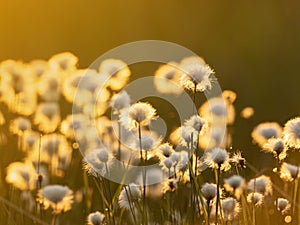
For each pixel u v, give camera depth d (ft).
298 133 12.62
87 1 44.70
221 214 11.94
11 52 40.91
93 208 15.67
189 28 45.19
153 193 14.08
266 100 32.48
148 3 45.52
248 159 22.85
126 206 12.96
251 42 43.21
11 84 19.47
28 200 15.17
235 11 46.16
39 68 20.43
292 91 33.76
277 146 12.65
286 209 12.98
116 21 44.50
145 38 44.19
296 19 44.86
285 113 30.83
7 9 42.91
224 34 44.70
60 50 41.65
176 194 13.35
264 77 36.86
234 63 40.01
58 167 16.92
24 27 42.70
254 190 12.40
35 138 17.84
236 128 25.62
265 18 45.37
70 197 12.03
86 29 43.83
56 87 20.04
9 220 14.52
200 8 46.21
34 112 20.77
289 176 12.64
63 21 43.57
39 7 43.93
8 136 18.35
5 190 15.81
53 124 18.26
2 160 17.42
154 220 14.06
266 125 14.15
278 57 39.99
